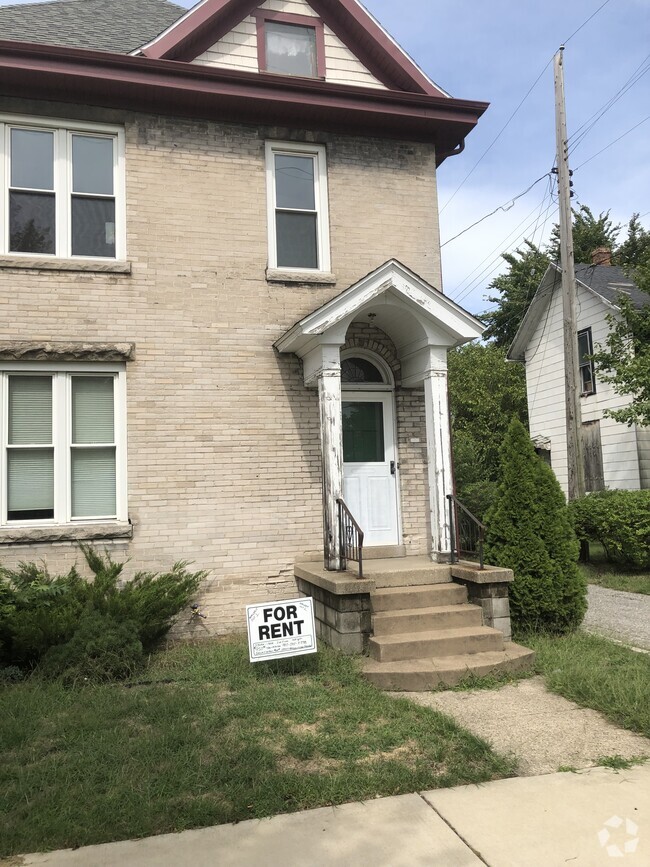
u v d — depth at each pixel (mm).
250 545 8266
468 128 9500
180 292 8344
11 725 5035
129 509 7918
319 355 7930
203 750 4566
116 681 6273
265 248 8727
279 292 8703
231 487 8266
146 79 8125
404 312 8180
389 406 9070
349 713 5199
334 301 7605
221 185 8664
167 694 5715
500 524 7699
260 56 9031
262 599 8227
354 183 9172
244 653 6859
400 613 6926
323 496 7816
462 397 26578
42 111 8094
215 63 8867
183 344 8281
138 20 10359
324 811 3867
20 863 3410
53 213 8195
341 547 7543
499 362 27609
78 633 6414
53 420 7891
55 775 4219
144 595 7152
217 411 8312
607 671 6113
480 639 6672
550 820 3715
